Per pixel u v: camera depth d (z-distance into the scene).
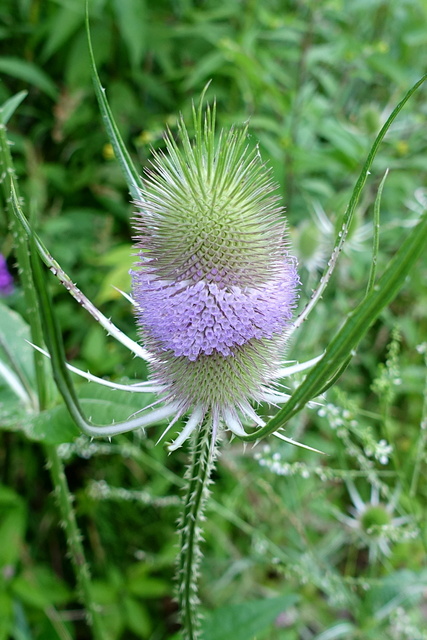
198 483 0.19
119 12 0.42
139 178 0.19
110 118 0.19
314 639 0.30
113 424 0.17
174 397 0.19
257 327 0.18
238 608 0.24
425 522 0.27
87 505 0.35
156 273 0.18
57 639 0.30
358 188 0.17
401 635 0.29
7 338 0.25
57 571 0.35
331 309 0.40
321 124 0.42
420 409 0.39
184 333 0.18
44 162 0.46
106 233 0.40
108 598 0.32
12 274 0.39
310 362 0.20
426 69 0.53
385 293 0.13
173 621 0.35
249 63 0.40
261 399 0.19
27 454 0.35
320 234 0.38
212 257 0.18
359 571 0.36
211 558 0.34
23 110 0.45
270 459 0.25
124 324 0.38
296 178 0.43
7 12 0.47
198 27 0.45
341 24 0.51
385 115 0.45
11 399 0.23
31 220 0.12
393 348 0.26
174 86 0.49
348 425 0.26
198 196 0.18
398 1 0.50
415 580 0.27
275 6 0.53
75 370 0.18
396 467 0.26
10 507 0.31
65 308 0.38
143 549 0.36
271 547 0.29
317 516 0.35
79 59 0.44
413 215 0.40
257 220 0.18
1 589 0.29
